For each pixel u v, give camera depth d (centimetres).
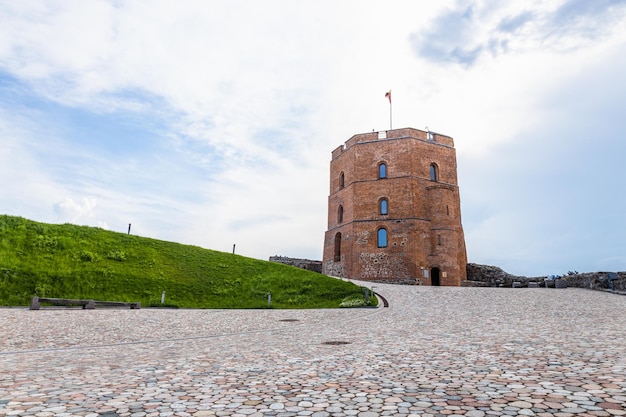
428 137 4681
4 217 3144
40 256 2722
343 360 702
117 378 584
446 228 4269
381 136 4681
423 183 4459
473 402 415
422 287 3014
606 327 1066
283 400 445
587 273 2736
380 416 377
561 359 637
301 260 5131
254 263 3475
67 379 581
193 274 3031
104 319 1592
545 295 2233
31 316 1619
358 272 4362
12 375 616
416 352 762
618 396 420
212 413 400
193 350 885
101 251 3048
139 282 2722
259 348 892
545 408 385
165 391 497
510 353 711
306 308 2359
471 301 2048
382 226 4384
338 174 5056
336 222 4931
